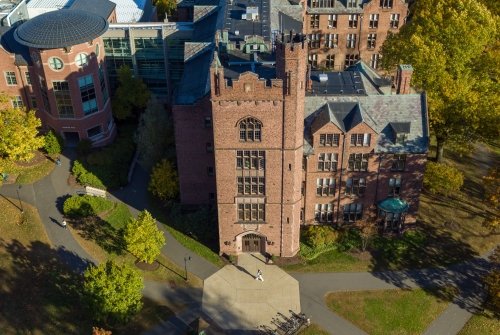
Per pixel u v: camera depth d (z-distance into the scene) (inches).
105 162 3661.4
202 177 3309.5
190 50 3599.9
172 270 2982.3
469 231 3225.9
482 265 3021.7
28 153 3454.7
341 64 4916.3
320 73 3161.9
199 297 2824.8
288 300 2815.0
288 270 2987.2
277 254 3061.0
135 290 2578.7
